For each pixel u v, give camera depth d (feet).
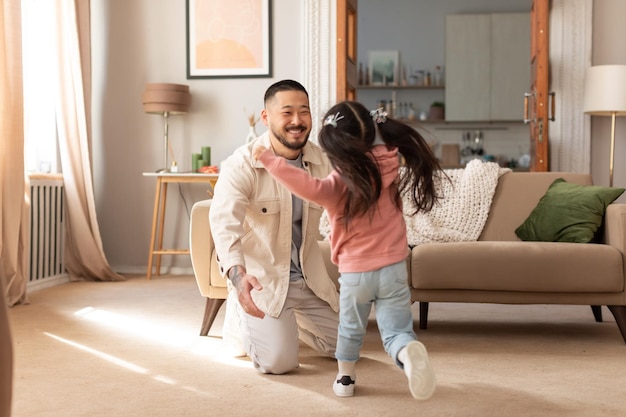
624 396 7.70
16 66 13.87
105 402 7.47
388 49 29.12
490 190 12.51
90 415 7.02
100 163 19.56
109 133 19.51
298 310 9.06
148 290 15.99
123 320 12.28
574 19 18.04
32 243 16.20
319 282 8.99
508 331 11.44
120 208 19.52
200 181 18.02
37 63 17.16
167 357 9.53
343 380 7.64
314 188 6.90
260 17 18.92
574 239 11.25
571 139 18.10
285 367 8.51
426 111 29.04
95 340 10.62
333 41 18.53
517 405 7.35
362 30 29.27
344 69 18.22
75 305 13.89
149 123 19.38
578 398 7.62
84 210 17.78
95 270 17.63
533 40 17.78
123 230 19.52
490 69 27.61
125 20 19.38
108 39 19.44
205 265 10.69
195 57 19.17
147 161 19.39
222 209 8.38
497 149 28.45
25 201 14.51
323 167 9.21
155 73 19.34
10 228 13.75
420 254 10.52
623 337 10.44
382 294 7.09
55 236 17.46
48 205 16.96
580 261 10.23
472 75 27.68
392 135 7.20
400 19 29.09
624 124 18.04
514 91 27.53
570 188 11.96
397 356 6.86
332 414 7.02
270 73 18.92
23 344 10.35
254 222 8.77
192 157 18.72
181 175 17.93
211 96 19.17
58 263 17.53
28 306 13.79
